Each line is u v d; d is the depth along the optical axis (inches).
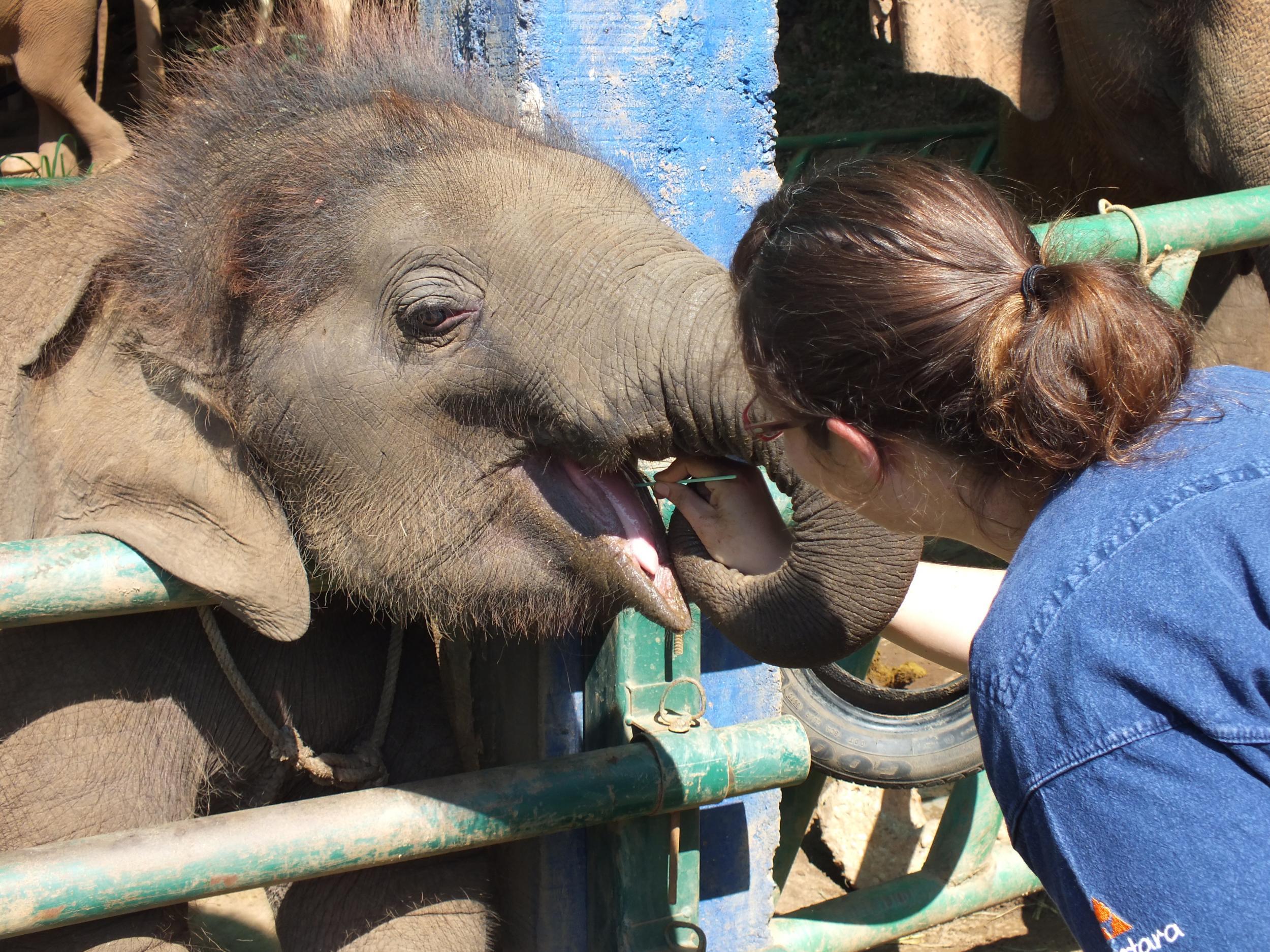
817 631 63.9
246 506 72.1
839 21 243.6
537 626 76.3
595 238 67.9
